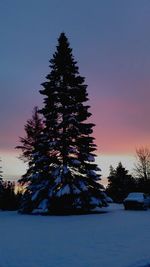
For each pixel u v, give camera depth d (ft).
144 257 32.01
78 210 99.19
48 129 102.47
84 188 94.84
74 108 100.94
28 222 69.41
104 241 42.45
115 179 282.56
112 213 97.76
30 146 136.98
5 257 32.48
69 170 95.71
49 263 29.58
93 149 102.53
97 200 98.63
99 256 32.60
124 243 40.78
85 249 36.60
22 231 53.31
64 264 29.09
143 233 50.62
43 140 102.06
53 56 108.27
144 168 247.09
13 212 114.01
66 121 99.04
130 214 92.73
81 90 103.55
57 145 97.91
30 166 114.42
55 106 102.99
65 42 109.19
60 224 64.59
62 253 34.30
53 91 104.32
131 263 29.27
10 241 42.68
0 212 115.96
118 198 246.06
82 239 44.37
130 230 54.44
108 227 58.90
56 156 100.42
